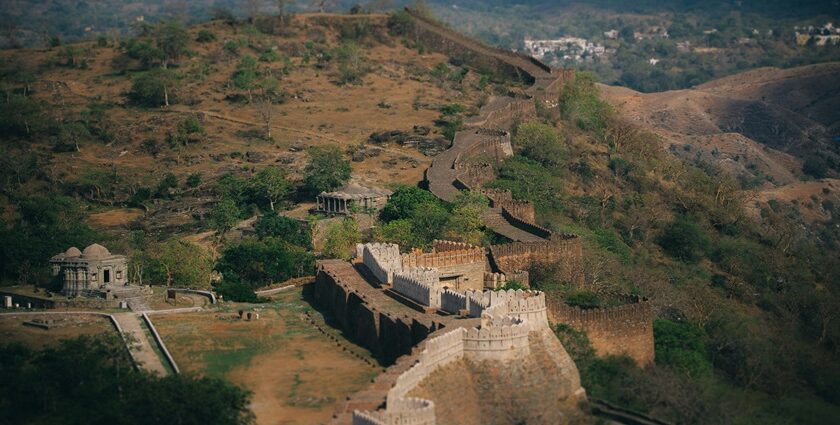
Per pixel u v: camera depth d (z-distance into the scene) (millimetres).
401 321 197875
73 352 199750
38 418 189625
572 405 188000
